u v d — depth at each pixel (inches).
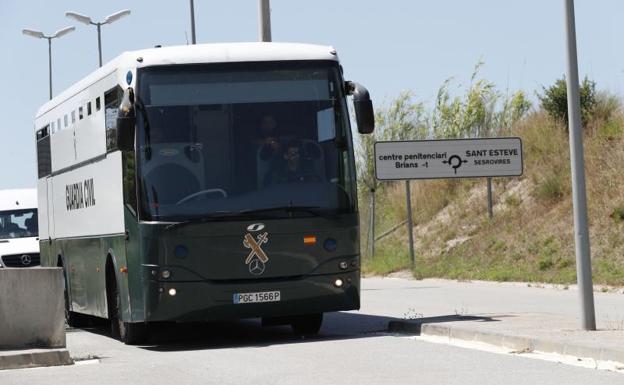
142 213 1373.0
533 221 2748.5
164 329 1764.3
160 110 1387.8
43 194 2030.0
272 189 1385.3
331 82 1419.8
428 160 2812.5
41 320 1350.9
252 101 1398.9
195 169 1380.4
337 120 1413.6
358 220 1411.2
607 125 2886.3
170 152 1380.4
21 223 2945.4
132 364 1253.1
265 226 1376.7
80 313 1889.8
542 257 2522.1
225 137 1389.0
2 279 1344.7
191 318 1373.0
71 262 1801.2
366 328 1592.0
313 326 1558.8
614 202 2504.9
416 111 3939.5
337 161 1405.0
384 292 2331.4
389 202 3604.8
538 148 3085.6
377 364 1146.7
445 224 3139.8
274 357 1255.5
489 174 2812.5
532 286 2306.8
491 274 2536.9
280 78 1408.7
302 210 1385.3
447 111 3809.1
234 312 1374.3
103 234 1571.1
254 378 1077.8
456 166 2815.0
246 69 1405.0
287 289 1378.0
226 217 1369.3
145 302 1380.4
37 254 2874.0
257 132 1393.9
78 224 1736.0
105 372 1182.9
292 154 1395.2
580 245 1290.6
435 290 2325.3
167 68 1396.4
